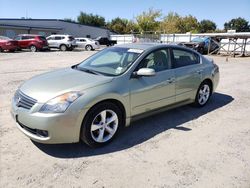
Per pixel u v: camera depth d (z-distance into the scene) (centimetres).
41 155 354
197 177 315
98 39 3781
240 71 1233
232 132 451
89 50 2928
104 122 378
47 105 334
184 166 338
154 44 486
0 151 360
